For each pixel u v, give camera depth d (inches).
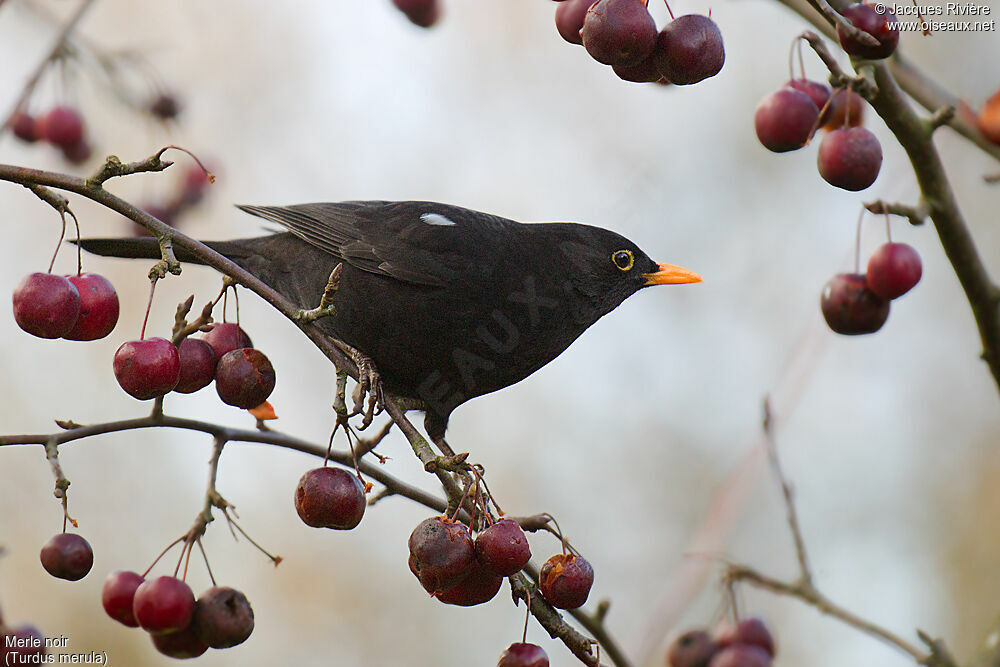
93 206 633.6
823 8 265.7
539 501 630.5
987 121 341.7
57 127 471.5
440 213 402.3
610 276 408.5
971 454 629.3
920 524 620.4
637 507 626.8
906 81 351.9
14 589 577.0
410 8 463.8
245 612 266.4
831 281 324.5
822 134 324.8
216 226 621.6
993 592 602.2
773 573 601.6
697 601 570.3
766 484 625.9
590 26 263.3
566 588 257.6
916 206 304.2
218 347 304.0
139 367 271.9
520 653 256.5
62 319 272.5
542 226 409.7
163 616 256.4
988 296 317.7
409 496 319.6
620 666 334.6
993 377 335.0
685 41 260.2
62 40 471.5
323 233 396.5
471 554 252.4
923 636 349.7
